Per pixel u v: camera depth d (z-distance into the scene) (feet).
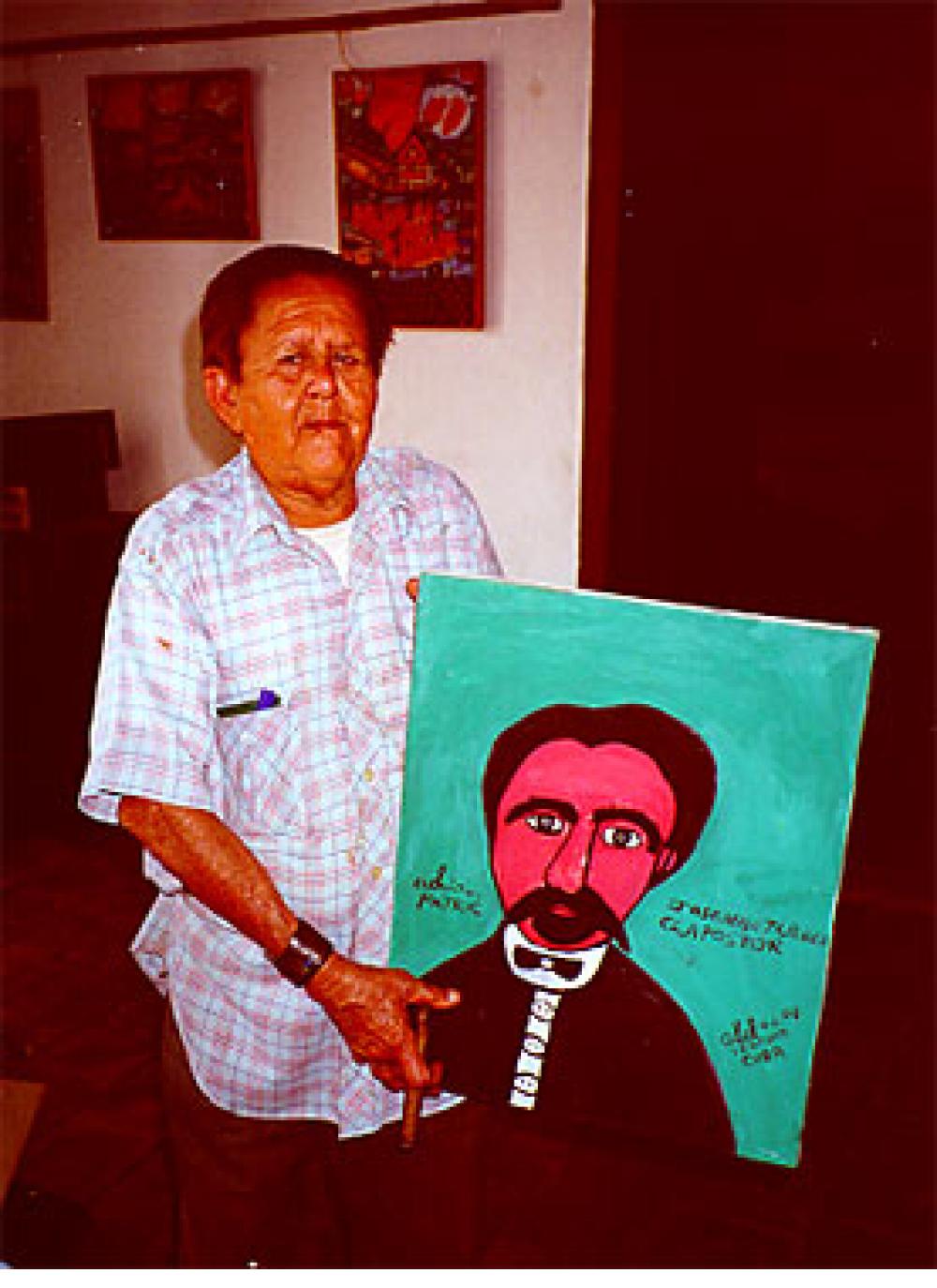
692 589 11.72
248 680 4.01
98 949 9.28
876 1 9.90
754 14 10.16
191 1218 4.65
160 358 12.18
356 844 4.11
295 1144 4.52
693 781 3.43
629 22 10.00
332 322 3.69
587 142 10.05
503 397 10.83
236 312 3.75
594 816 3.55
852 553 11.57
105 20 11.39
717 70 10.44
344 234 10.94
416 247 10.68
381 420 11.30
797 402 11.25
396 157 10.53
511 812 3.62
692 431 11.41
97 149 11.71
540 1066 3.70
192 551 3.92
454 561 4.34
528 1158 7.02
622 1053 3.62
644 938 3.56
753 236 10.92
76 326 12.44
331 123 10.82
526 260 10.46
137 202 11.71
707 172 10.84
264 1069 4.28
